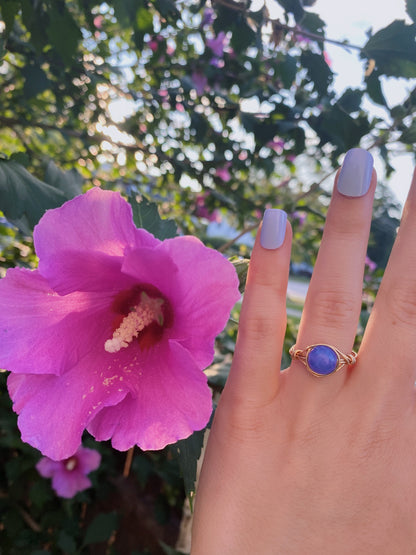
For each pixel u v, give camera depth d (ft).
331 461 0.41
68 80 1.06
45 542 1.36
